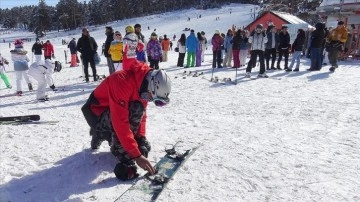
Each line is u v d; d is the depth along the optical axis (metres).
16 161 4.09
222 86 10.26
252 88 9.75
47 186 3.39
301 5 61.50
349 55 18.92
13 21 170.00
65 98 9.01
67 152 4.37
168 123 5.85
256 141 4.75
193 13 107.94
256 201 3.06
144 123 3.92
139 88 3.24
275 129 5.40
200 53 17.14
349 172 3.69
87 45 12.12
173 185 3.34
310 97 8.17
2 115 7.02
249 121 5.95
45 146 4.66
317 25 13.12
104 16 119.12
